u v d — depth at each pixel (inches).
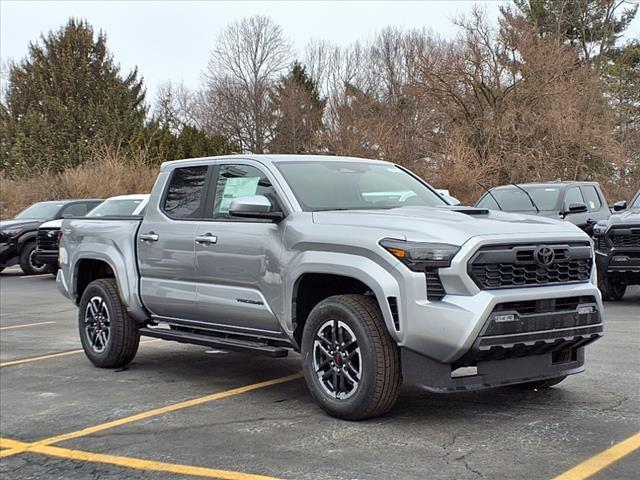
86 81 1840.6
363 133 1373.0
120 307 302.0
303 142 2076.8
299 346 235.0
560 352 220.4
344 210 234.2
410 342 199.3
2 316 490.9
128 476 180.9
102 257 304.2
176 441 206.2
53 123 1791.3
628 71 1653.5
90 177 1198.3
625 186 1300.4
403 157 1330.0
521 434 195.6
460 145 1242.0
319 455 186.1
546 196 568.7
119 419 232.5
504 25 1300.4
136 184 1232.8
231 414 230.8
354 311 208.5
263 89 2300.7
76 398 262.7
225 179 264.8
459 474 167.6
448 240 198.7
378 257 205.0
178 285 271.7
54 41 1862.7
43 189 1170.0
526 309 202.2
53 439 215.0
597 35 1708.9
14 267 896.3
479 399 234.7
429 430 202.5
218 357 330.0
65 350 359.6
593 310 215.5
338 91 1748.3
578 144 1243.2
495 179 1234.6
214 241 254.8
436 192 274.2
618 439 187.9
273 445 196.9
